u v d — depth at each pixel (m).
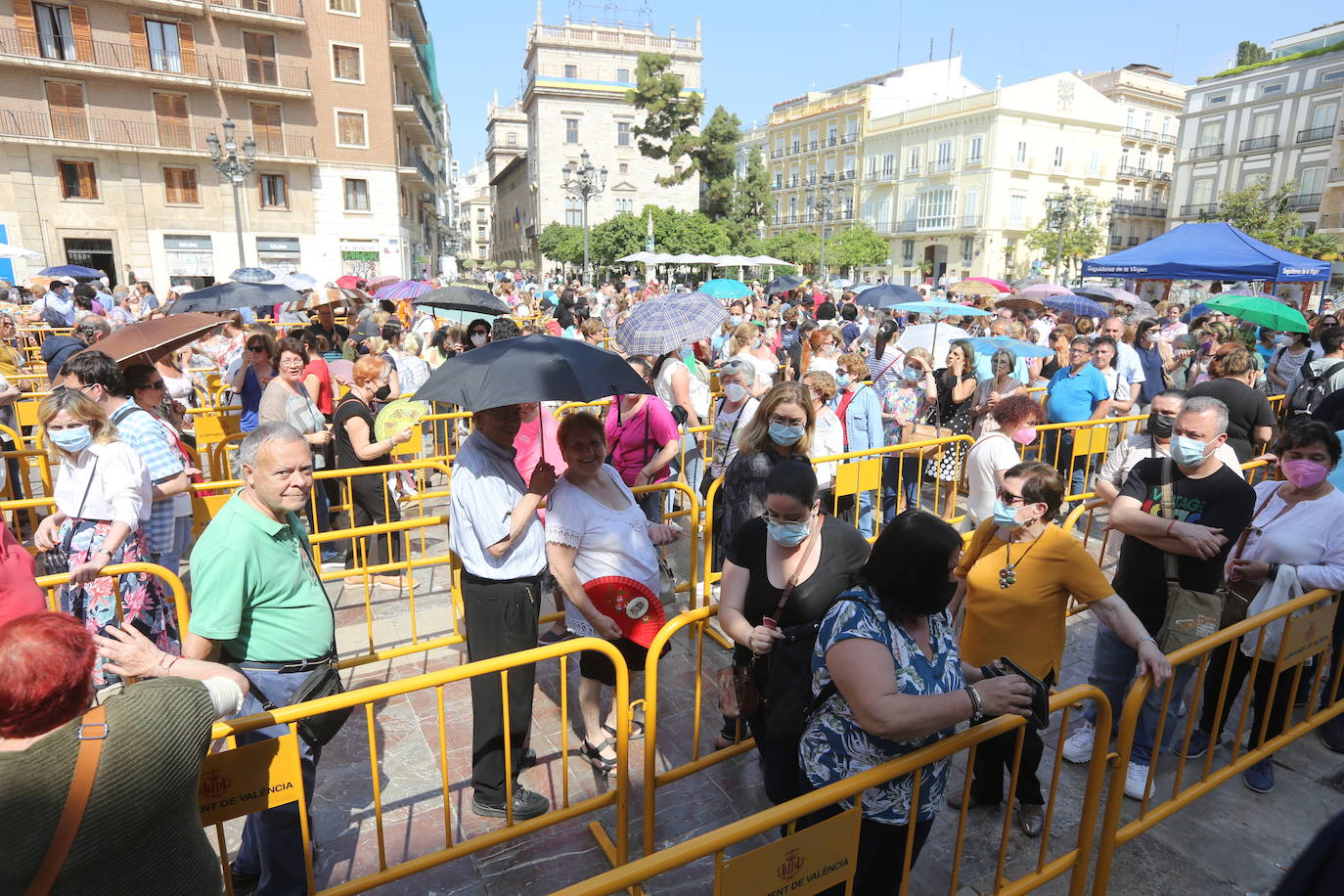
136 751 1.60
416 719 4.06
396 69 37.22
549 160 59.22
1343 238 41.12
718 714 4.10
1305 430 3.31
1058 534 3.04
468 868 3.02
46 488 6.01
